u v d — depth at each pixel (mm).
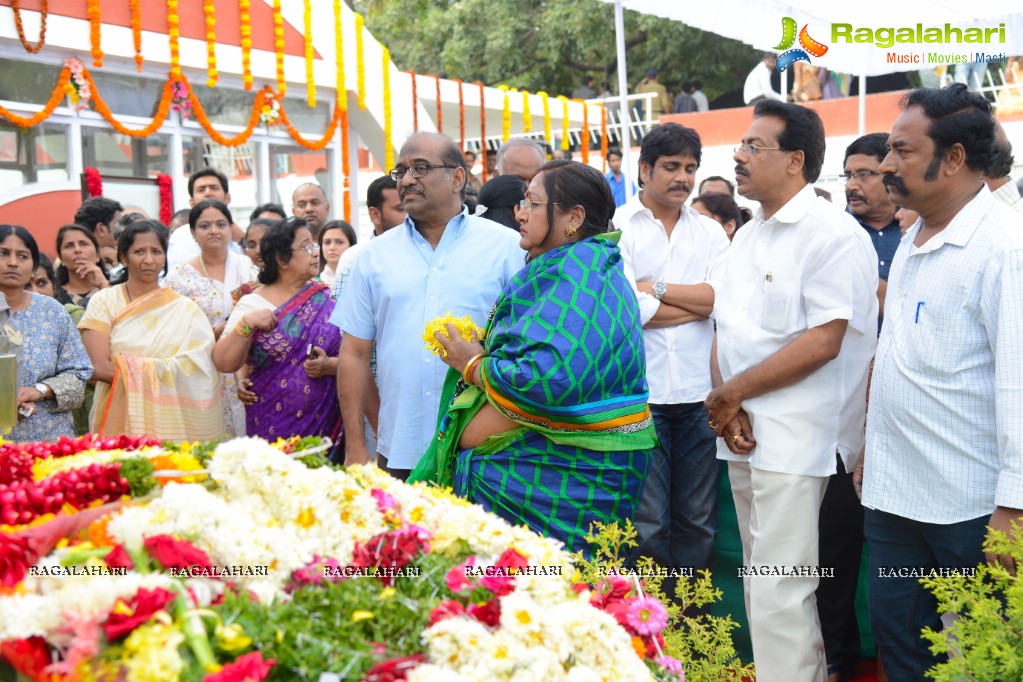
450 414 3336
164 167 9344
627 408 3203
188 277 5695
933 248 3053
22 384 4445
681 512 4449
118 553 1807
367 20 24766
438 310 3809
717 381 3900
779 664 3545
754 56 21609
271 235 4859
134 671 1562
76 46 8281
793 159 3562
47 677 1603
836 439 3596
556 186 3283
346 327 3975
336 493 2137
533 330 3086
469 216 3969
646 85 19219
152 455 2271
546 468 3178
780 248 3600
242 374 5109
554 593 2088
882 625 3279
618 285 3242
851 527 4098
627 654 2025
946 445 3021
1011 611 2338
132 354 4816
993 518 2820
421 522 2320
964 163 3010
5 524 1976
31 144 8242
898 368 3119
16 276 4469
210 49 9258
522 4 22375
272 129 10281
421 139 3859
